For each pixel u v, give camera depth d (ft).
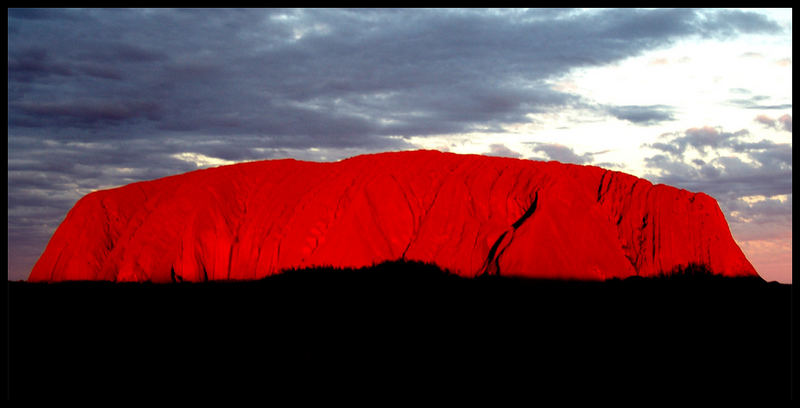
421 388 99.96
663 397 96.78
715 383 104.17
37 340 125.70
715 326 128.67
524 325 127.95
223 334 127.13
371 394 97.35
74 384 104.01
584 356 115.44
